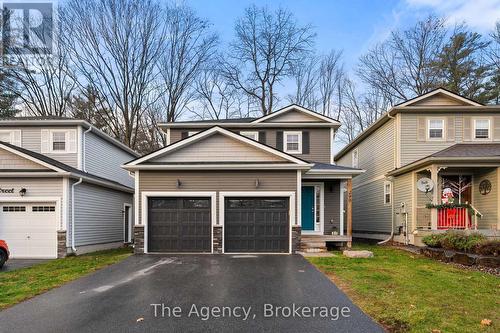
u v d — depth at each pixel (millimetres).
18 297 6746
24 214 13125
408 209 15461
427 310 5582
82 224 14312
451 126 16172
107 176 18672
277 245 12812
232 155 13305
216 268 9547
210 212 12859
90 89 27703
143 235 12664
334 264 10023
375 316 5387
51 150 15883
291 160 12969
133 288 7363
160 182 12859
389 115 16688
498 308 5695
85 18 26875
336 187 16188
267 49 31469
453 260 10352
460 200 15516
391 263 10195
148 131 29922
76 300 6516
